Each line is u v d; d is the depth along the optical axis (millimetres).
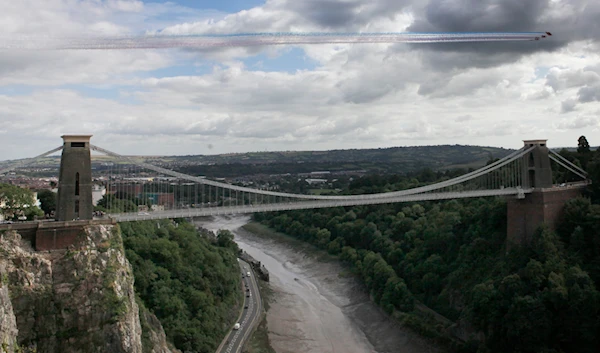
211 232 164125
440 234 106688
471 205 110875
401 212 135125
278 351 85125
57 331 54688
